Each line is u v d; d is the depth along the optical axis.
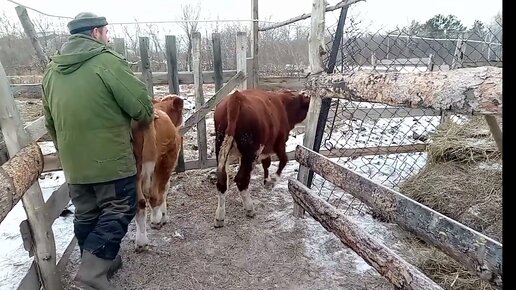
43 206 2.50
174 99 3.98
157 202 3.54
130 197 2.57
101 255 2.39
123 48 4.62
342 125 6.13
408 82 1.86
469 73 1.51
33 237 2.47
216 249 3.27
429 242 1.85
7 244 3.30
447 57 6.50
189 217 3.88
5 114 2.26
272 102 4.11
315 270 2.93
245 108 3.53
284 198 4.34
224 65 9.59
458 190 3.54
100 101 2.32
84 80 2.30
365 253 2.34
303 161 3.41
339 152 4.98
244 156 3.66
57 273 2.66
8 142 2.32
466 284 2.56
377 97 2.15
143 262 3.09
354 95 2.48
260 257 3.13
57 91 2.33
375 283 2.75
